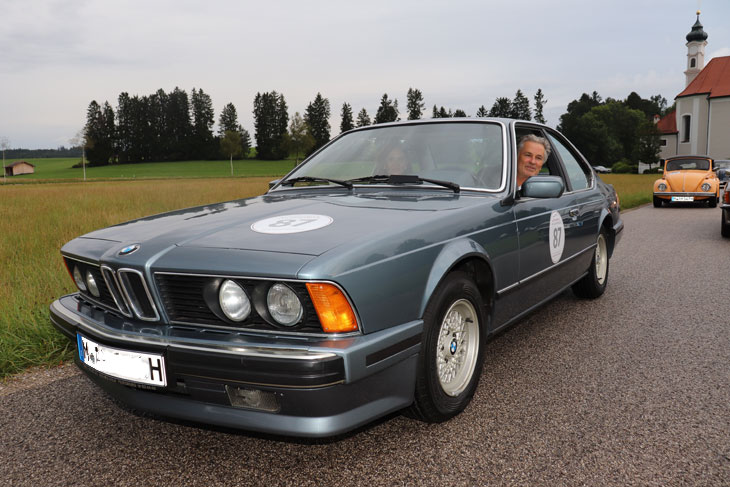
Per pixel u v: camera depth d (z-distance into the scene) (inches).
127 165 5290.4
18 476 81.6
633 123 4106.8
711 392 107.1
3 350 130.0
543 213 126.6
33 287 177.9
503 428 93.3
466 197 109.6
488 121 127.6
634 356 128.8
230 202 119.9
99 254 87.7
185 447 89.8
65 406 107.0
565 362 125.4
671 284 207.9
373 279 75.6
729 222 333.1
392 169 124.2
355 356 71.0
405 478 78.6
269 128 5413.4
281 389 70.4
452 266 90.7
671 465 80.6
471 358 100.7
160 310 80.0
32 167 5191.9
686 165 651.5
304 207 100.8
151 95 5506.9
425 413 90.4
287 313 72.3
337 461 84.0
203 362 73.4
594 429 92.4
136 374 79.3
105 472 82.4
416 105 5032.0
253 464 83.9
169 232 88.1
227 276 73.6
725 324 154.0
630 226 423.5
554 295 142.0
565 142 165.9
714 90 2517.2
